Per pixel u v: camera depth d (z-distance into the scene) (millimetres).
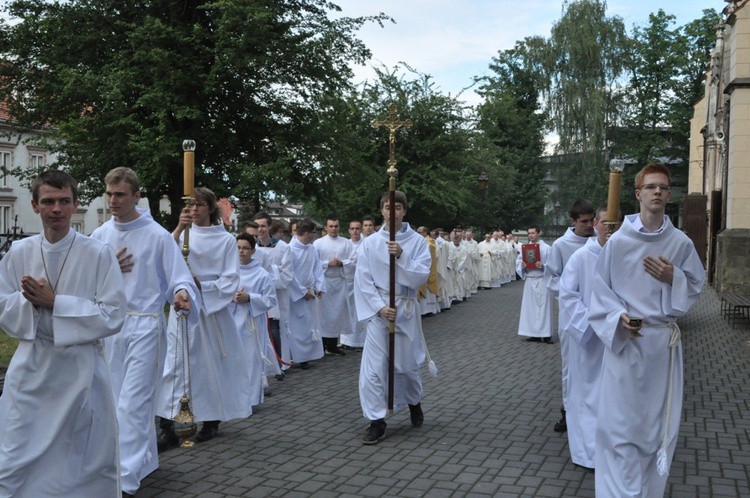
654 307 4277
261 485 5098
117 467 4188
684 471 5445
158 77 19078
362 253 6410
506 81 48000
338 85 22547
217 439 6324
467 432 6523
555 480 5203
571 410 5578
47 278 4020
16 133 22078
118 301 4102
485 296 23062
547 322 12344
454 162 29531
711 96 26328
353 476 5297
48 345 3975
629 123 42094
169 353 6324
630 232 4285
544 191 43812
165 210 20469
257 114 21406
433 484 5117
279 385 8758
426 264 6457
